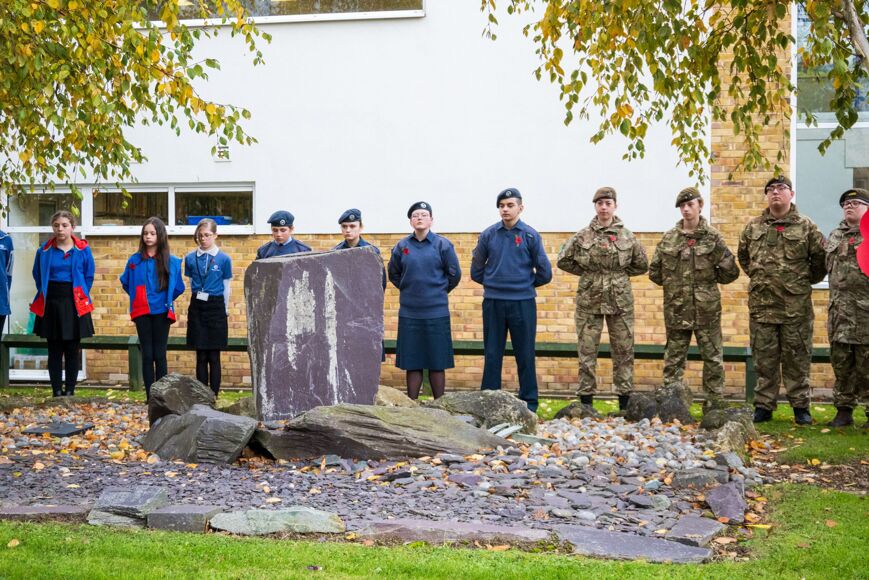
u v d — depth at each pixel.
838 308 8.56
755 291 8.91
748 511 5.59
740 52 7.69
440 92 12.48
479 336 12.39
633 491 5.90
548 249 12.26
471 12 12.37
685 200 9.05
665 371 9.34
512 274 8.90
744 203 11.82
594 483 6.02
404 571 4.11
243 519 4.89
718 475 6.20
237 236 12.92
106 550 4.38
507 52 12.30
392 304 12.60
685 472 6.21
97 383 13.09
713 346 9.09
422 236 9.12
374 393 7.86
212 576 4.00
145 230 9.84
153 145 13.05
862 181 12.00
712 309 9.05
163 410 7.64
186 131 13.00
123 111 7.75
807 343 8.77
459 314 12.45
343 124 12.70
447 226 12.50
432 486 5.84
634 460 6.75
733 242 11.85
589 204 12.17
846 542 4.88
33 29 7.35
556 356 11.50
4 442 7.51
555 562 4.29
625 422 8.75
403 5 12.57
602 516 5.27
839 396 8.69
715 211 11.88
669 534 4.90
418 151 12.55
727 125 11.80
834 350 8.65
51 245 10.30
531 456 6.80
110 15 7.18
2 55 7.44
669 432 8.04
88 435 8.04
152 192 13.24
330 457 6.59
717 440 7.36
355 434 6.63
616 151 12.09
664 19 6.79
